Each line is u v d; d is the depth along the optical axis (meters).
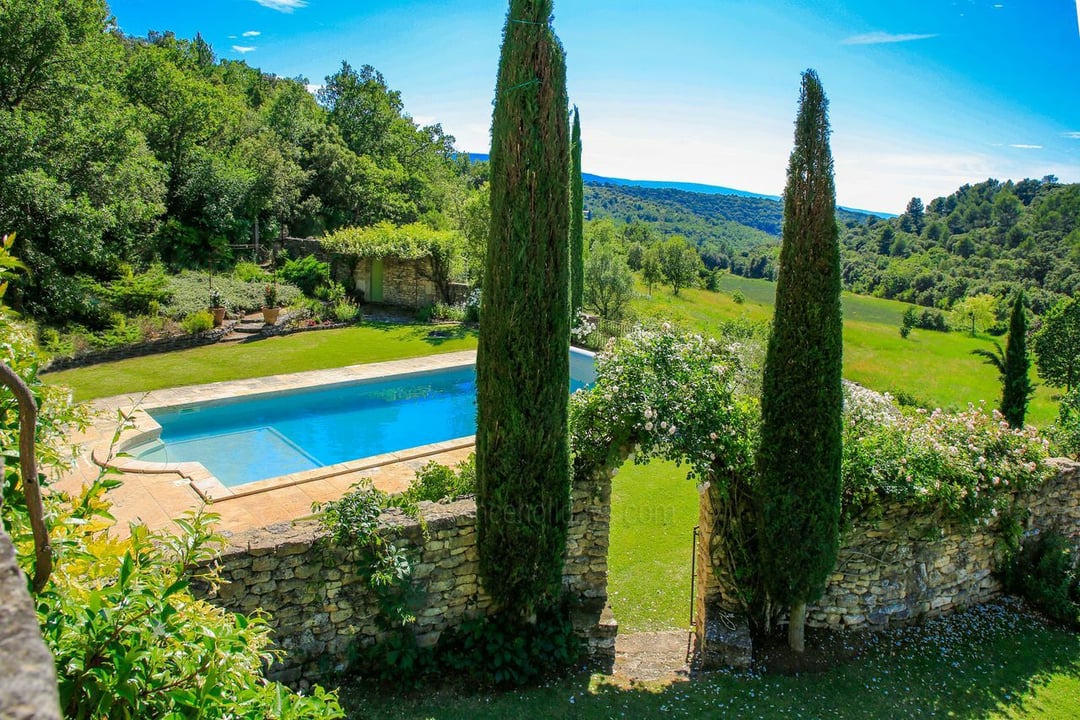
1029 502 8.01
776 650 6.76
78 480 9.09
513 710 5.53
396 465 10.55
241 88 44.75
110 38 20.70
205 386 14.49
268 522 8.22
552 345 5.93
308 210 31.72
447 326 22.77
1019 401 12.37
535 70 5.62
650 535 9.62
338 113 41.81
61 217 16.28
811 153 5.98
